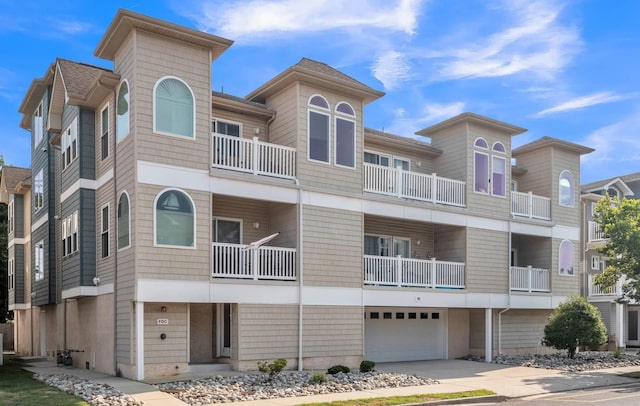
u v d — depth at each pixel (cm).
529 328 2402
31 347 2672
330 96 1830
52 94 2031
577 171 2611
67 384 1381
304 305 1698
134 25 1478
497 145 2308
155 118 1495
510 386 1524
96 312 1705
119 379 1431
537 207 2430
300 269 1698
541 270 2405
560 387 1541
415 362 2108
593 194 3234
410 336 2194
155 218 1466
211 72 1603
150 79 1498
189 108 1555
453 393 1359
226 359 1638
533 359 2189
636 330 3281
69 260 1859
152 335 1452
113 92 1630
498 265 2238
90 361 1744
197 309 1695
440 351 2264
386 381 1501
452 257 2198
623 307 3161
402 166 2270
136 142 1461
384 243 2177
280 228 1791
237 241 1798
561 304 2262
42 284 2311
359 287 1827
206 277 1530
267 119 1877
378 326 2109
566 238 2514
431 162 2342
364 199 1875
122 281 1510
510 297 2250
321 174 1781
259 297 1616
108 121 1677
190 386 1319
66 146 1967
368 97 1905
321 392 1326
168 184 1498
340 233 1803
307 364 1681
